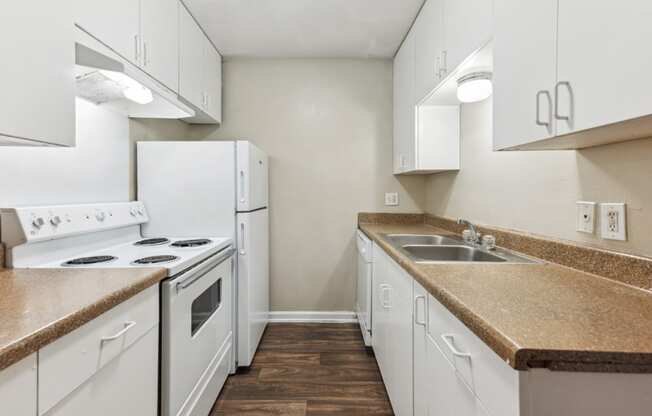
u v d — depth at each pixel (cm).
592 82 71
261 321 242
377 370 206
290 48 259
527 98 93
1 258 120
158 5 170
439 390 95
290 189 280
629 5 62
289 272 282
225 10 206
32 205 136
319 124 280
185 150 202
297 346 237
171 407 121
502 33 106
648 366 55
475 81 147
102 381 88
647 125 69
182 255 149
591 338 59
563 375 56
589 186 109
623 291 87
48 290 92
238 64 278
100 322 87
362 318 247
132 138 202
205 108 236
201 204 202
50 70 92
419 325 114
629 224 95
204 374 154
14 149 128
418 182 281
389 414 166
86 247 157
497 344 60
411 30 222
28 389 65
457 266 116
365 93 279
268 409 169
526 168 143
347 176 280
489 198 175
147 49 160
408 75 230
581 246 109
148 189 202
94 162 170
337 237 282
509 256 142
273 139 279
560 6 79
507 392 59
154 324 115
